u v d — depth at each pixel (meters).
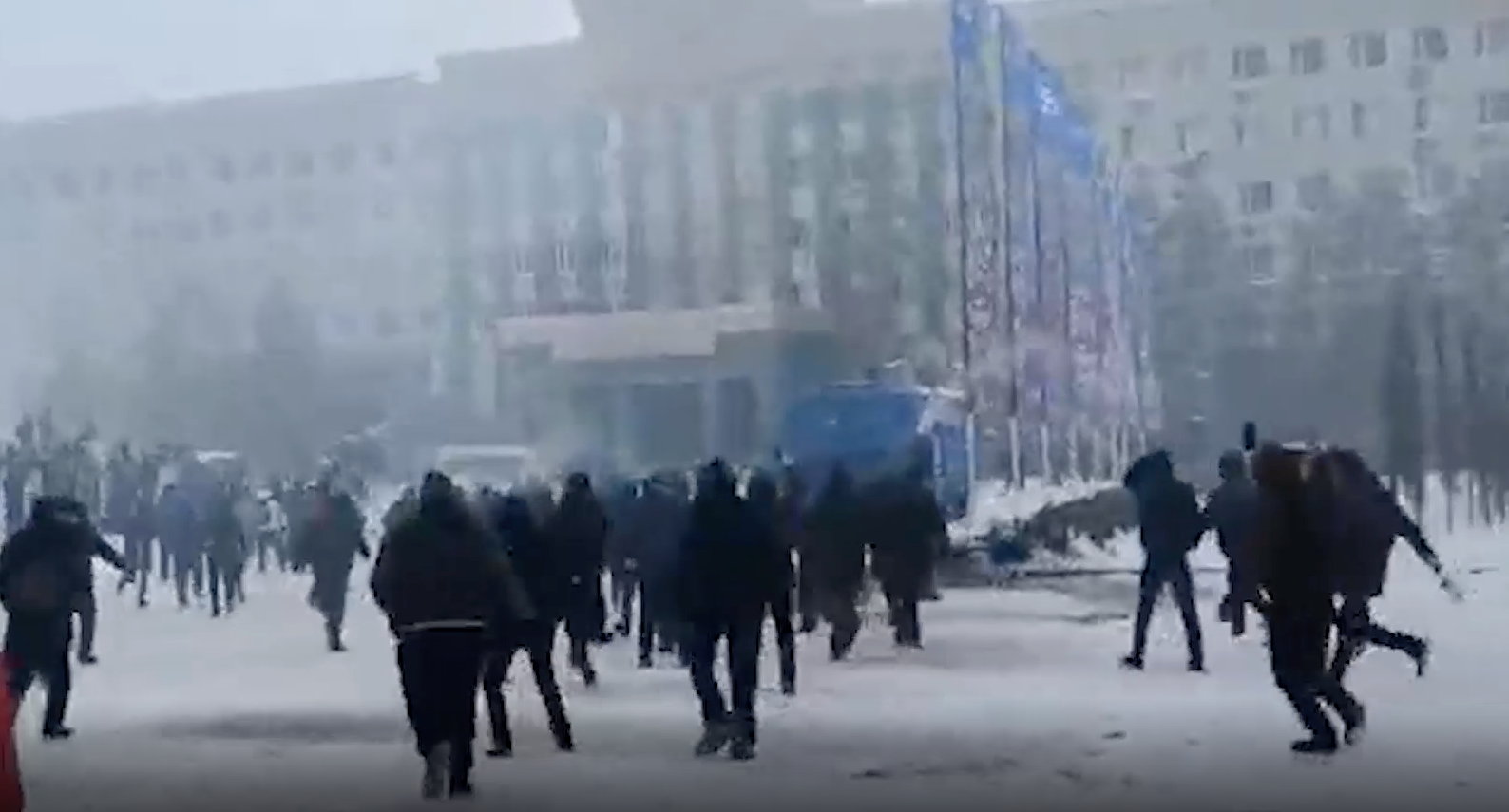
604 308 65.25
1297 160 62.38
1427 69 61.50
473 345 66.56
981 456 24.70
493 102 68.00
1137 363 36.97
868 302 60.88
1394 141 61.59
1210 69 63.59
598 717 12.49
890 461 20.66
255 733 12.33
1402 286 58.44
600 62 66.94
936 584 19.88
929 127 62.69
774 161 64.81
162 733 12.38
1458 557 25.11
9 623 12.25
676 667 15.31
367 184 68.38
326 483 23.41
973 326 24.70
